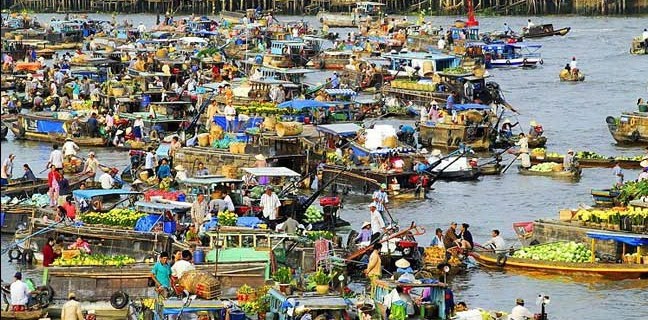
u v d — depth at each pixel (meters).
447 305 67.62
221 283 69.62
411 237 81.06
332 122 134.25
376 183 104.19
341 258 75.31
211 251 72.62
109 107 147.25
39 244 80.50
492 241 83.00
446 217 97.12
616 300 72.88
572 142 134.50
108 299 69.62
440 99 151.75
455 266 79.19
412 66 182.00
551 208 100.62
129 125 133.88
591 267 77.56
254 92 148.75
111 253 78.00
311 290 66.75
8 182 97.50
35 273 78.00
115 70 190.88
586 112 157.00
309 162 108.50
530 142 131.00
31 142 134.38
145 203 82.94
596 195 97.62
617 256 79.06
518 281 77.19
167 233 77.56
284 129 108.44
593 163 120.31
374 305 65.94
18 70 184.88
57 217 82.38
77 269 69.62
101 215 80.81
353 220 94.50
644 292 74.38
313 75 199.25
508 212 99.19
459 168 113.62
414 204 102.50
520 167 117.62
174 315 60.62
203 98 144.25
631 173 117.38
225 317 61.03
